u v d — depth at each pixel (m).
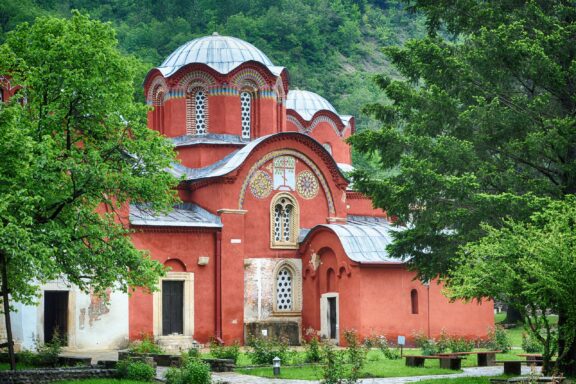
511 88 33.53
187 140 50.72
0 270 30.03
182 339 45.22
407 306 46.78
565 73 31.47
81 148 32.31
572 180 31.44
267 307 48.47
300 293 49.53
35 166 27.81
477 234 30.53
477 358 38.25
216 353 37.84
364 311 45.66
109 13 112.06
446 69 32.88
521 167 33.16
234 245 47.53
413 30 135.38
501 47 31.62
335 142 59.88
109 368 31.19
